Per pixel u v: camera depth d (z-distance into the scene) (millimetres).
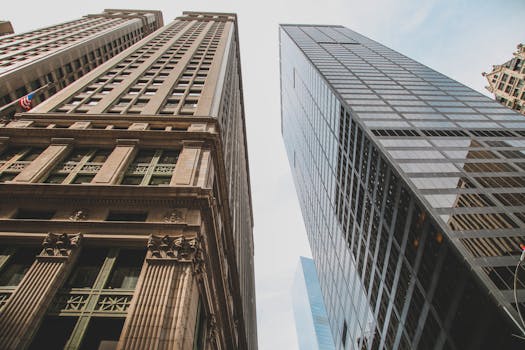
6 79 42812
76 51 62125
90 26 85062
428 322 32969
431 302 32312
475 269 26141
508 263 26422
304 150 105812
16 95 45031
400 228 38875
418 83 69625
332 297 79500
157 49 55500
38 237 16906
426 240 33125
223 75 45031
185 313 14297
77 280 15766
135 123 28375
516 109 89625
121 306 14430
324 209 82812
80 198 19281
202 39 64938
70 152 24859
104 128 28172
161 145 25484
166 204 19453
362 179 51188
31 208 18891
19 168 22734
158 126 28516
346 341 67562
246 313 62594
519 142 45062
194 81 41312
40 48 60188
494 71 97438
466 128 48906
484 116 53438
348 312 65188
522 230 29516
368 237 50406
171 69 46000
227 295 26875
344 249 65625
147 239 17141
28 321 13109
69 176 21922
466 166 39406
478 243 28484
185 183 20938
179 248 16625
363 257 53625
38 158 23281
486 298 24922
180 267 15938
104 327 13812
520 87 87500
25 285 14484
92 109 31469
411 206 35969
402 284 39031
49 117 28656
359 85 67875
